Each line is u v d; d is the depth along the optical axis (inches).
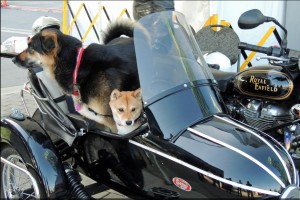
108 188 112.3
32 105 223.9
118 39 116.4
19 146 100.0
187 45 96.0
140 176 91.1
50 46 102.7
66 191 96.1
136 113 89.4
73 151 108.7
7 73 299.6
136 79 96.0
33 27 121.2
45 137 102.1
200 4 231.8
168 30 94.2
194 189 81.0
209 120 87.5
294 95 107.7
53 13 538.0
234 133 83.9
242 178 76.5
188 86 89.4
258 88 110.4
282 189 76.5
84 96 100.7
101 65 98.4
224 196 77.4
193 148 81.4
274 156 80.8
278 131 108.7
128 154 91.4
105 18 278.7
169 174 84.0
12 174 114.3
